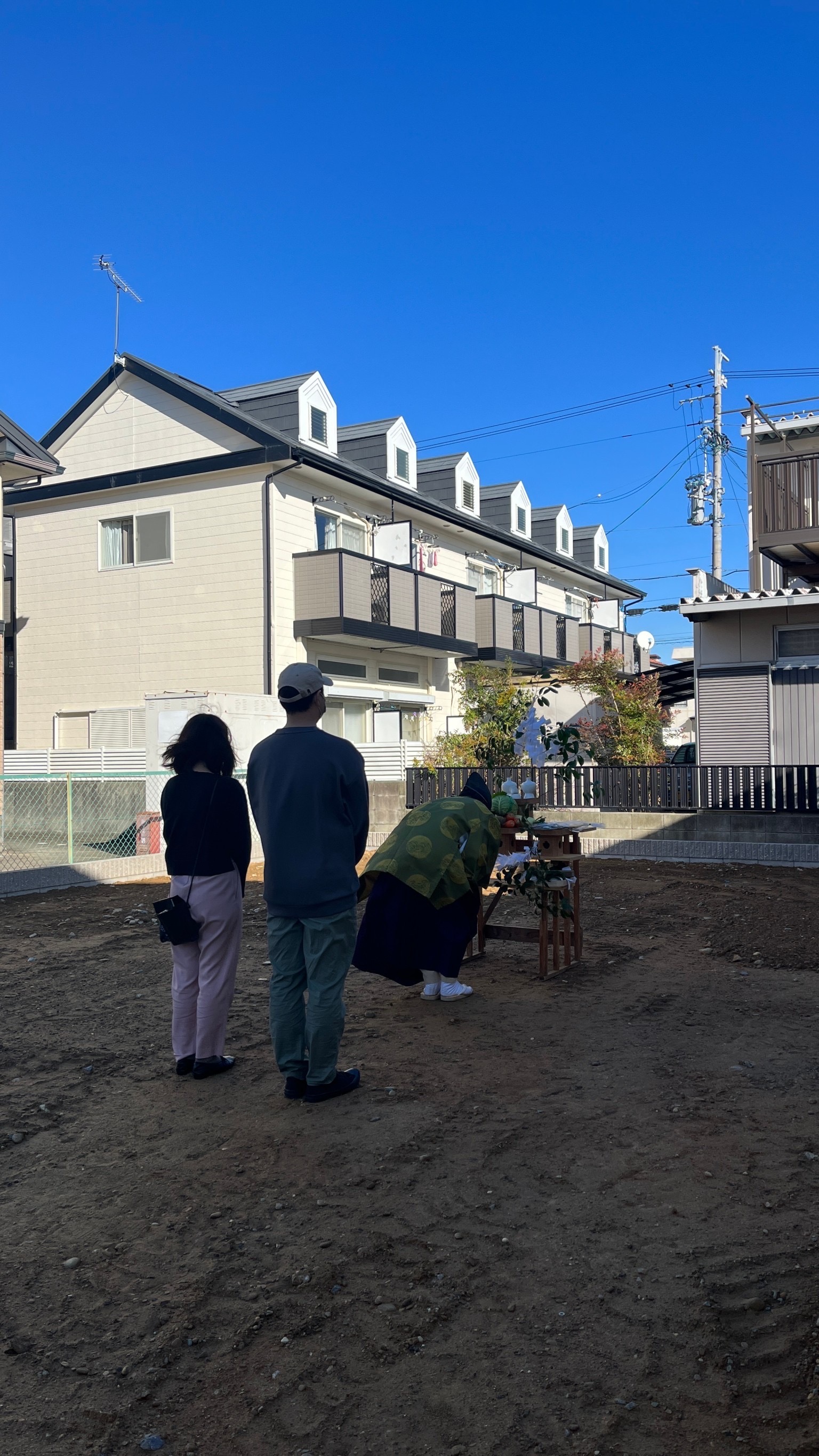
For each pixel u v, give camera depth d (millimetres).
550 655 27172
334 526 20250
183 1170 3635
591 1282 2838
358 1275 2893
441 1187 3457
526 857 6516
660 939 7812
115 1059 4953
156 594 19516
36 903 10102
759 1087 4402
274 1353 2537
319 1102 4289
